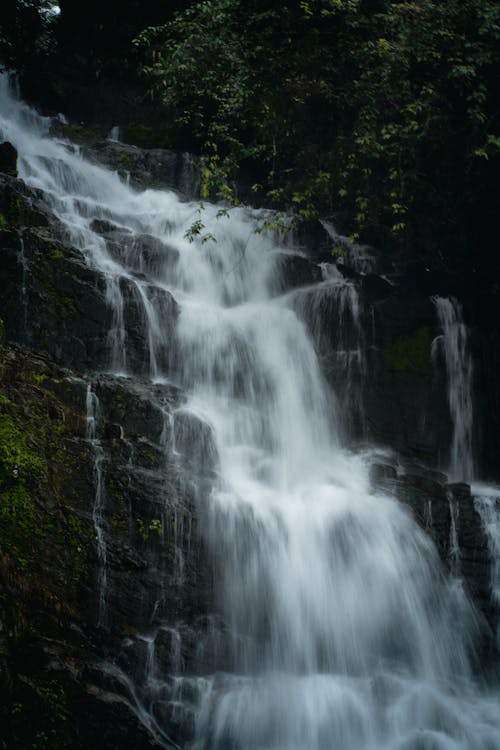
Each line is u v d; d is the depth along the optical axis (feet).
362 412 39.70
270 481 33.91
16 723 24.79
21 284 33.83
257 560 29.60
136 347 35.01
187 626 27.94
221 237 43.73
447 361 42.11
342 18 41.52
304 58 41.81
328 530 31.24
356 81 41.27
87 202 43.45
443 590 32.50
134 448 29.89
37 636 25.85
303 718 27.48
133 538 28.30
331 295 41.22
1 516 26.61
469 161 42.57
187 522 28.91
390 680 29.17
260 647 28.73
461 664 31.65
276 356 38.50
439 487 34.91
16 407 29.14
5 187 36.52
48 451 28.66
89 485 28.58
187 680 27.04
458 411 41.65
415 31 40.57
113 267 38.14
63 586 26.76
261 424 36.06
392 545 32.09
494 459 41.96
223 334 37.37
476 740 28.50
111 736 25.12
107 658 26.55
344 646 29.91
